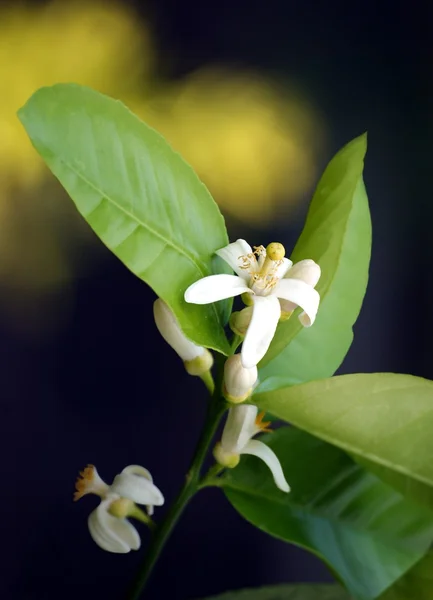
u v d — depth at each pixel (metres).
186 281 0.43
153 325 0.73
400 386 0.43
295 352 0.47
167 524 0.46
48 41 0.68
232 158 0.72
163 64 0.71
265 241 0.73
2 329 0.71
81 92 0.42
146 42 0.70
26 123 0.41
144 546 0.74
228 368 0.43
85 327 0.72
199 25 0.71
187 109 0.71
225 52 0.71
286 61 0.72
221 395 0.45
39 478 0.74
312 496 0.47
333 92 0.73
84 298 0.72
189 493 0.46
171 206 0.43
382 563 0.47
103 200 0.42
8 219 0.70
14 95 0.69
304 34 0.73
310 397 0.43
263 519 0.46
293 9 0.72
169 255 0.43
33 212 0.70
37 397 0.73
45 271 0.71
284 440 0.48
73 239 0.71
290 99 0.73
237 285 0.43
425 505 0.46
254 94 0.72
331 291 0.48
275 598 0.51
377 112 0.74
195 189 0.44
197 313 0.43
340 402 0.43
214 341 0.43
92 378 0.73
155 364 0.74
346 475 0.48
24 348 0.72
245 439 0.45
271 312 0.42
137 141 0.43
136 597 0.47
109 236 0.42
